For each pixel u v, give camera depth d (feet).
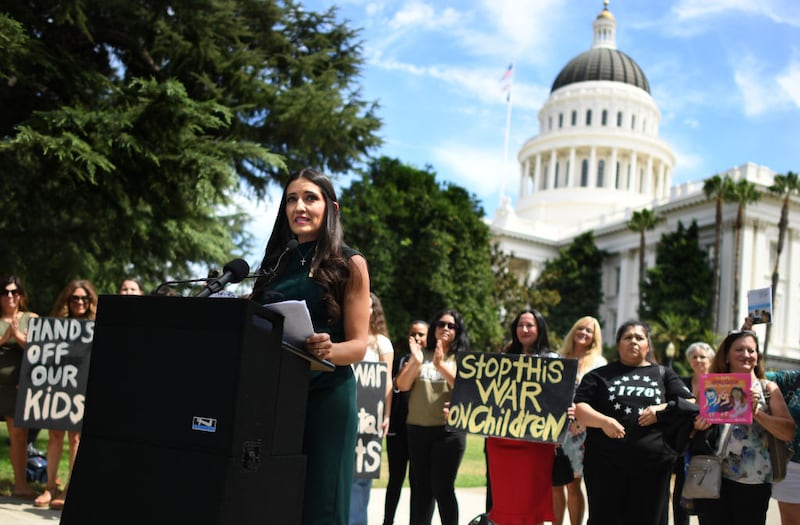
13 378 22.59
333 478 9.46
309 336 8.77
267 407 7.96
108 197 46.19
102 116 40.65
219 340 7.58
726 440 17.07
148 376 7.88
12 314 22.86
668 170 279.69
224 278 9.70
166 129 42.39
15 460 22.85
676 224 186.50
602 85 272.31
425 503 20.45
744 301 164.14
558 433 17.33
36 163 43.55
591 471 16.93
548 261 221.46
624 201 257.34
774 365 161.58
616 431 16.34
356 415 9.98
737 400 16.17
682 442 16.49
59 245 51.52
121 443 7.87
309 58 54.95
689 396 17.20
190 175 44.27
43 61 42.16
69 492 7.98
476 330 110.42
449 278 107.76
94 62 50.70
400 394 22.84
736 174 173.27
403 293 107.14
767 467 16.93
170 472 7.49
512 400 18.04
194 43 48.47
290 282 9.97
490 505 21.59
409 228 107.34
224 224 72.33
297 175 10.32
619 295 206.18
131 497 7.61
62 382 20.85
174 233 50.37
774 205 171.73
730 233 169.68
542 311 146.41
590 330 22.56
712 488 16.69
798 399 17.71
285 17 57.31
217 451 7.36
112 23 49.80
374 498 30.12
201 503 7.27
